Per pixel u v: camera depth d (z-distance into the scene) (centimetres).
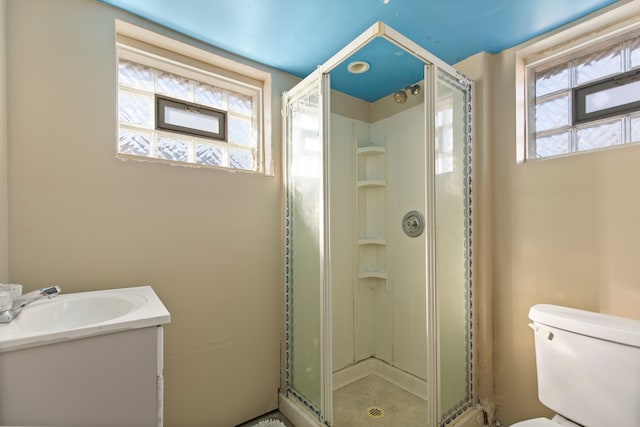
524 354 151
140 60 152
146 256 139
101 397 82
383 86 204
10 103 112
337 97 212
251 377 170
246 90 184
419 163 200
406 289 207
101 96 130
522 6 128
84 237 125
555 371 119
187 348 150
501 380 159
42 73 118
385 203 221
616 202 125
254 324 172
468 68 170
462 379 154
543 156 155
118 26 136
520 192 154
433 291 138
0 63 107
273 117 181
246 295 169
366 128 228
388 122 220
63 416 77
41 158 117
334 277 208
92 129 128
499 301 161
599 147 137
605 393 105
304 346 164
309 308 160
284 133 182
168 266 145
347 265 216
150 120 154
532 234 150
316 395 153
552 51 150
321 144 148
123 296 114
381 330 223
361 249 225
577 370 112
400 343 210
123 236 134
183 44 150
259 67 176
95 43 129
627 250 122
